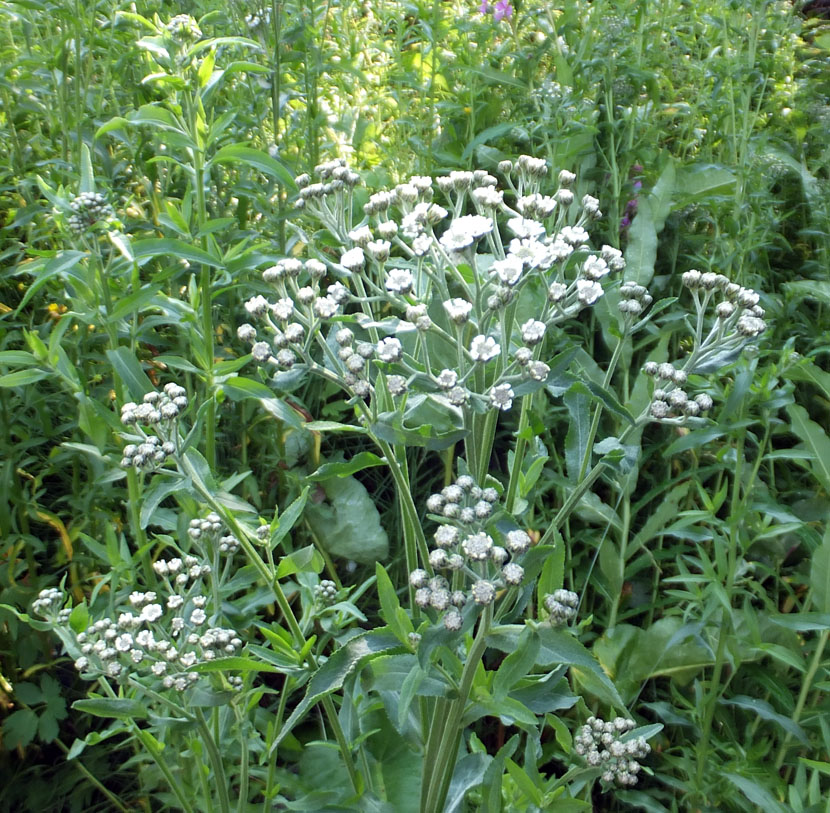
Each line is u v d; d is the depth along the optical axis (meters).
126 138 0.44
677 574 0.45
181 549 0.34
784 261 0.55
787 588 0.40
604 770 0.29
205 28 0.46
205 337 0.34
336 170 0.29
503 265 0.24
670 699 0.42
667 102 0.58
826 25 0.69
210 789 0.37
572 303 0.26
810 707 0.38
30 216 0.41
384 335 0.37
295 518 0.27
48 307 0.45
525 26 0.57
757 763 0.37
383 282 0.27
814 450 0.38
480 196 0.26
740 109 0.53
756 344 0.33
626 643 0.41
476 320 0.26
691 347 0.50
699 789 0.36
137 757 0.35
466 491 0.23
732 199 0.48
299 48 0.46
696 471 0.41
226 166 0.46
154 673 0.27
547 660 0.22
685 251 0.52
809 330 0.46
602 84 0.53
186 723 0.28
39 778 0.41
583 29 0.54
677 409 0.26
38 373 0.32
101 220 0.33
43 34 0.52
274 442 0.45
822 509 0.42
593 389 0.25
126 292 0.35
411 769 0.36
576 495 0.27
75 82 0.43
